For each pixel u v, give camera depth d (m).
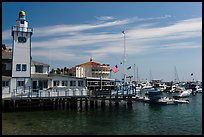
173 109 53.94
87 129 32.09
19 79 47.97
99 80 56.94
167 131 32.31
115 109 49.41
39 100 45.41
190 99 83.38
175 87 116.88
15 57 48.06
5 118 37.91
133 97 53.38
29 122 35.41
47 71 54.00
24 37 49.03
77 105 52.16
